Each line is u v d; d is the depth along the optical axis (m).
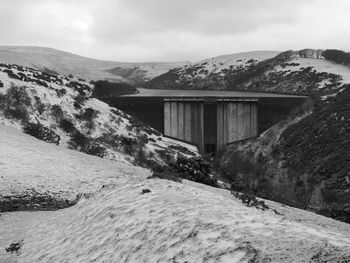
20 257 14.61
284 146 93.00
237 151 114.81
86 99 86.69
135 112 132.50
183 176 36.09
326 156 75.00
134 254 11.02
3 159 28.05
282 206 28.30
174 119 132.12
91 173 28.94
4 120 57.41
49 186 24.75
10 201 21.94
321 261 8.23
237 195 24.73
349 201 58.12
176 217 12.29
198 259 9.52
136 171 32.88
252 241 9.59
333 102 95.69
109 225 13.67
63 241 14.37
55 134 57.91
